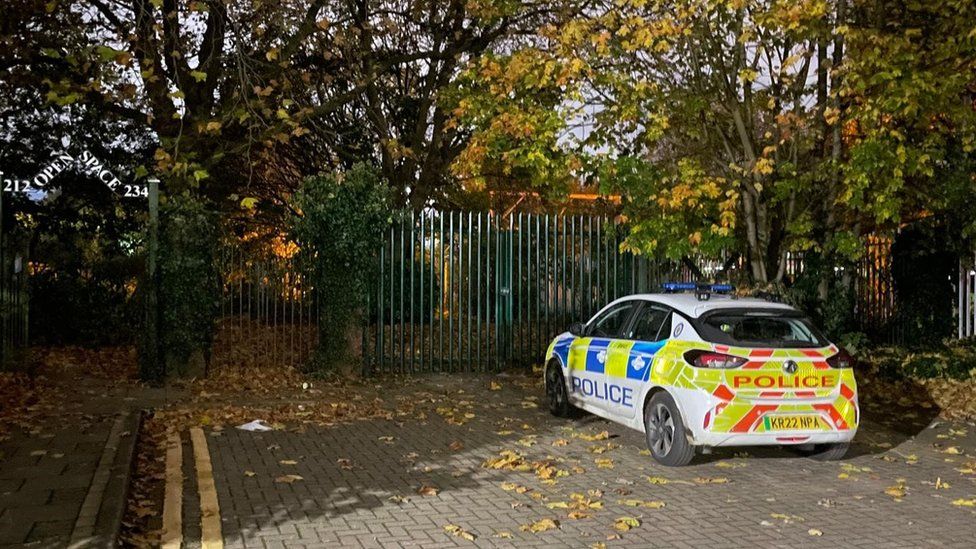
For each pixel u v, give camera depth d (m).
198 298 13.54
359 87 17.19
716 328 8.07
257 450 8.83
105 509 6.25
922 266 16.08
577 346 10.32
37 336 18.02
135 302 17.80
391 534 6.00
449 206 22.28
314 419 10.65
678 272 16.03
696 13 12.68
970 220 14.44
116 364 15.55
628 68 13.72
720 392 7.73
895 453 9.06
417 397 12.56
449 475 7.81
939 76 12.25
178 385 13.05
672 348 8.25
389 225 14.74
